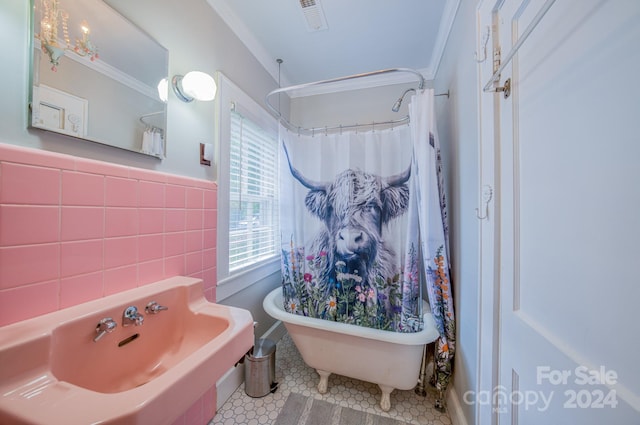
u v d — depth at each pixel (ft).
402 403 4.58
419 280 4.89
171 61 3.75
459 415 3.87
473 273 3.53
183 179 3.80
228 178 4.85
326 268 5.83
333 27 5.36
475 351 3.40
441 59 5.81
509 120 2.55
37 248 2.21
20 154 2.11
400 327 5.08
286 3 4.73
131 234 3.03
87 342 2.31
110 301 2.64
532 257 2.22
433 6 4.77
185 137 3.97
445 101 5.36
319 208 5.94
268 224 6.61
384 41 5.80
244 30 5.37
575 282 1.72
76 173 2.50
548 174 2.01
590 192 1.61
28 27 2.26
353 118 7.71
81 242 2.53
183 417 3.61
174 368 1.91
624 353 1.38
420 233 4.75
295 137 6.04
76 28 2.57
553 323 1.93
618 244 1.42
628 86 1.37
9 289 2.04
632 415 1.32
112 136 2.89
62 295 2.37
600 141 1.54
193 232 3.99
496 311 2.77
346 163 5.74
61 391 1.70
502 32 2.74
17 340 1.85
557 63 1.91
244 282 5.40
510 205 2.53
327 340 4.60
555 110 1.93
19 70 2.20
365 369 4.45
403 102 7.32
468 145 3.79
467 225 3.82
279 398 4.65
